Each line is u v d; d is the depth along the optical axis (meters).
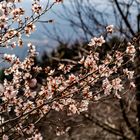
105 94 3.67
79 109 3.66
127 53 3.70
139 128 8.38
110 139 10.28
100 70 3.62
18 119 3.61
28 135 3.75
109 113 10.18
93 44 3.79
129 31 7.42
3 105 3.48
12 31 3.67
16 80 3.68
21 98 3.59
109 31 3.85
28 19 3.58
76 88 3.60
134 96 7.56
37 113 3.66
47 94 3.58
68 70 3.95
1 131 3.45
